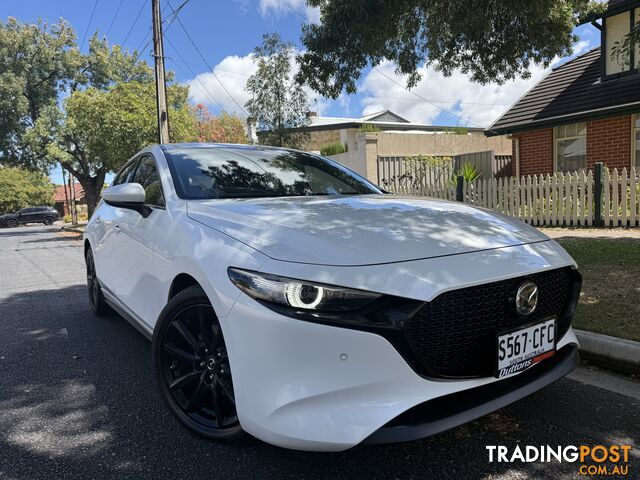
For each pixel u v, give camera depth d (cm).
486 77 745
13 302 620
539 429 254
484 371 208
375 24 603
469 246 220
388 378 188
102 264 423
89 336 440
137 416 279
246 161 354
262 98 1223
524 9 584
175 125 1831
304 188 337
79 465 230
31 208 4312
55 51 2739
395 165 1534
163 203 305
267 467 223
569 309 245
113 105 1658
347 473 218
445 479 213
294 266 196
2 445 250
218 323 231
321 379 187
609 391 293
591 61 1266
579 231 857
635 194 853
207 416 248
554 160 1234
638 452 231
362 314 187
